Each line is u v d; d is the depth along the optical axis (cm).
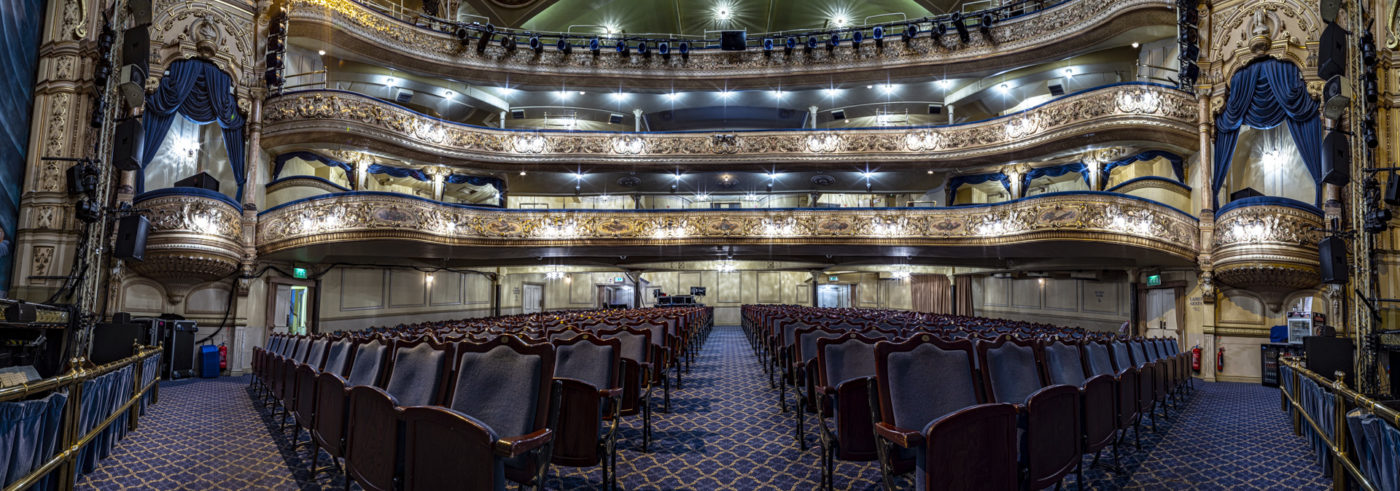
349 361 520
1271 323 1088
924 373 335
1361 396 352
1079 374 479
